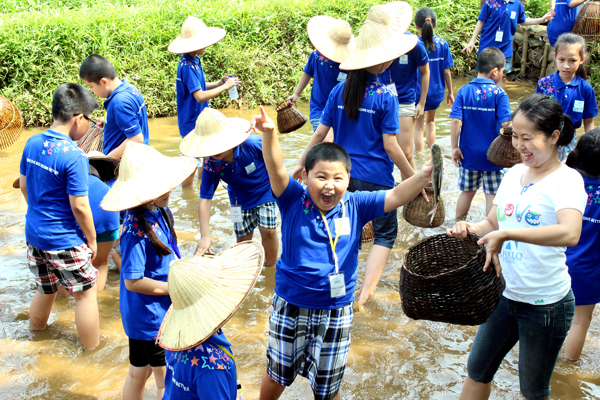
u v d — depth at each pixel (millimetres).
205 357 2500
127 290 3160
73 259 3895
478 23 9594
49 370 3822
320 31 6000
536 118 2697
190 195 6797
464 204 5816
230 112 10484
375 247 4582
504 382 3596
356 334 4137
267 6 11656
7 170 7465
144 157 3176
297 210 2955
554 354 2924
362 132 4383
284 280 2936
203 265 2562
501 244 2615
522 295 2873
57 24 9961
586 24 8391
